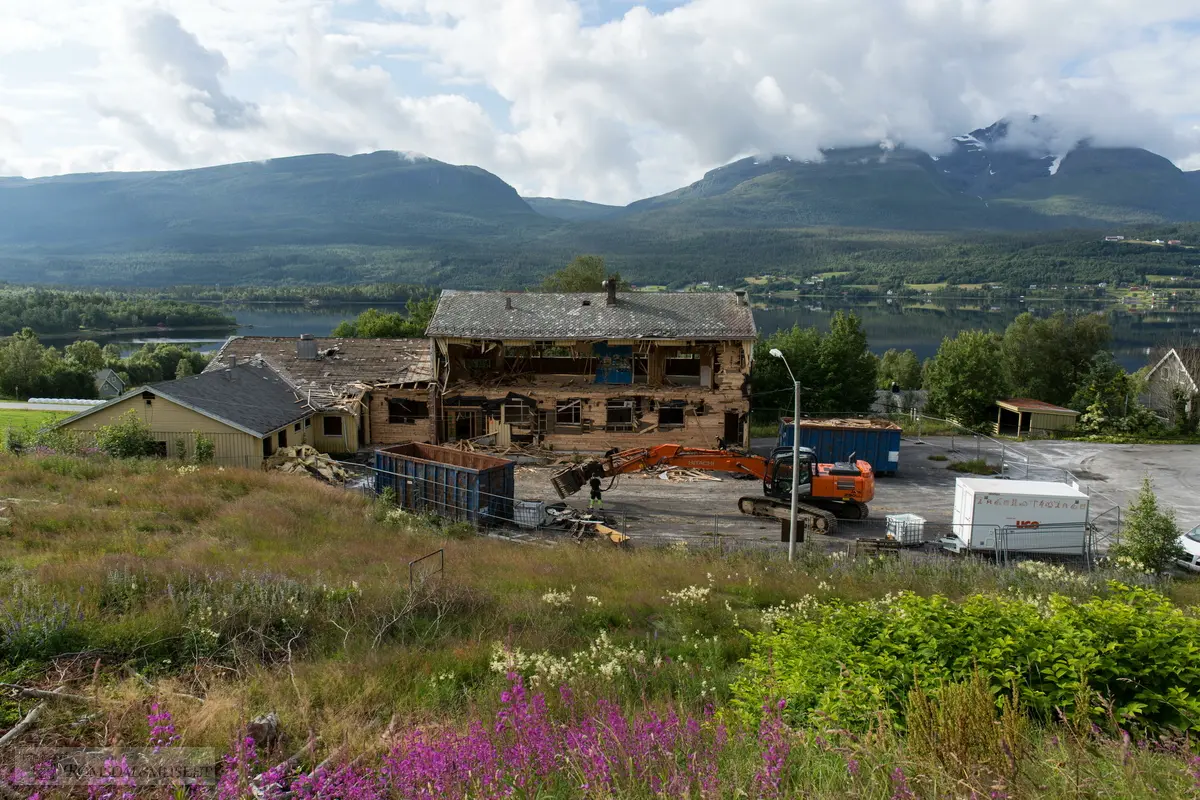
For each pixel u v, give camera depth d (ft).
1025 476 121.29
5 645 31.60
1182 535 78.89
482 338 130.21
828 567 67.62
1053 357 212.23
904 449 143.64
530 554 68.18
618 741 18.66
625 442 131.54
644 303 138.82
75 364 271.49
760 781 17.10
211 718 26.16
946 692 19.88
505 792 17.58
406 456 92.07
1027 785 17.02
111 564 44.98
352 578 50.67
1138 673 24.02
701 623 46.73
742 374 129.39
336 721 27.30
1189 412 172.24
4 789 20.13
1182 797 16.61
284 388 130.62
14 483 76.02
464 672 34.22
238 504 75.15
